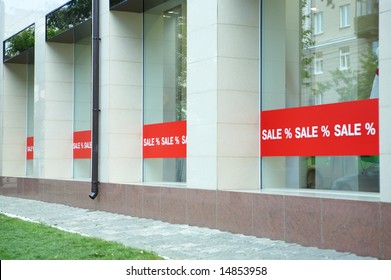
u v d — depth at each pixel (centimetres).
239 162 1191
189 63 1266
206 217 1189
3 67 2461
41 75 2078
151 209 1388
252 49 1216
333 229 898
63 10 1911
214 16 1188
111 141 1602
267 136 1199
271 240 1012
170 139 1495
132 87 1634
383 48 837
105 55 1623
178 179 1452
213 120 1181
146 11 1631
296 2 1150
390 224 806
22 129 2488
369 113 977
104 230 1229
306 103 1115
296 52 1144
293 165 1135
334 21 1064
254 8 1222
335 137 1043
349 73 1025
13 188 2328
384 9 836
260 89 1221
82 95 1983
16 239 1068
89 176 1903
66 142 2053
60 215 1564
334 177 1041
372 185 963
